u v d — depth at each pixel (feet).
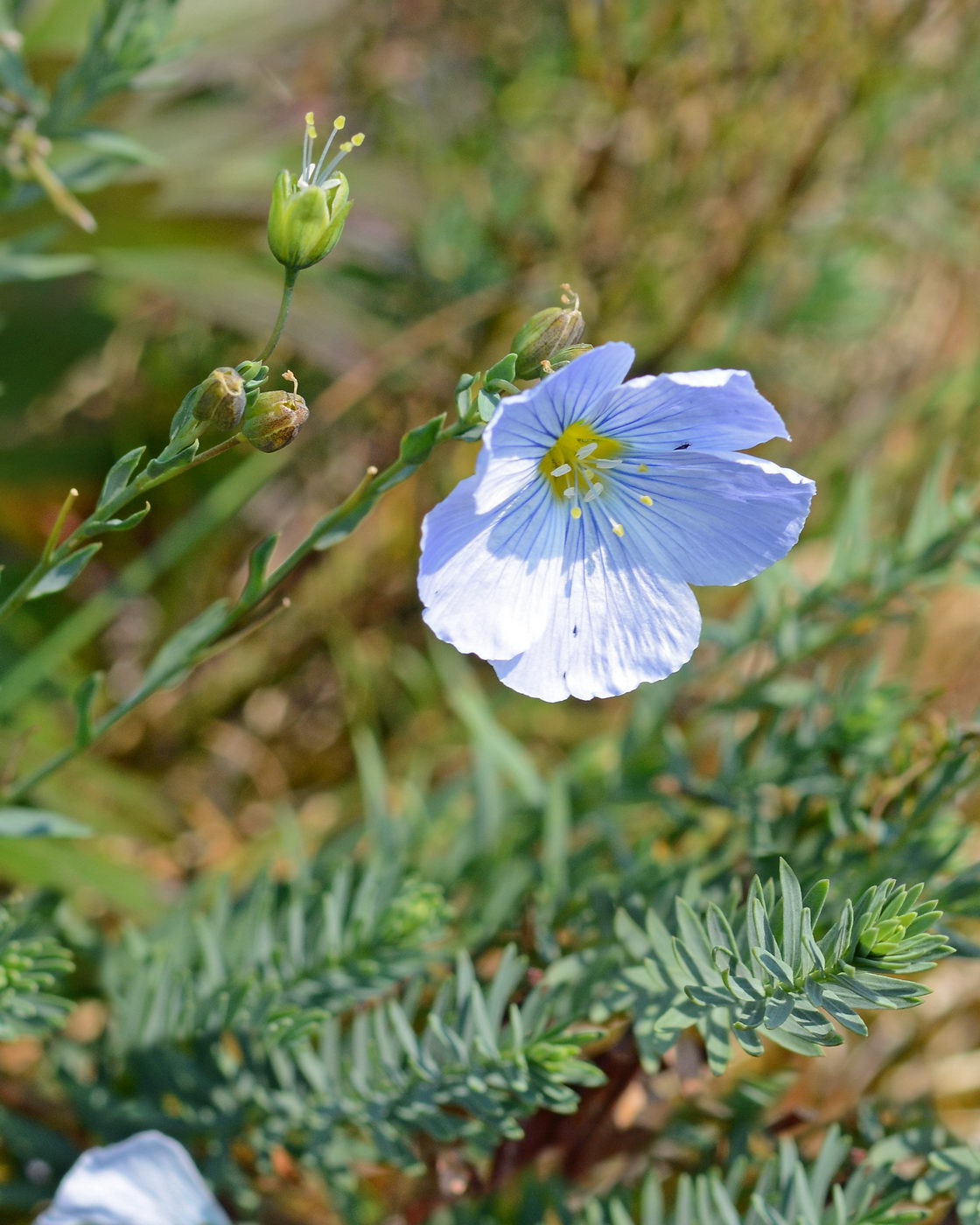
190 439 0.78
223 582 1.31
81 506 1.29
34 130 0.95
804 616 0.96
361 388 1.23
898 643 1.19
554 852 0.91
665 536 0.83
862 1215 0.82
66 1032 1.00
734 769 0.92
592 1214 0.85
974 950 0.85
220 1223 0.75
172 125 1.19
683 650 0.83
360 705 1.29
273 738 1.31
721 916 0.79
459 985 0.84
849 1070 0.99
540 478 0.83
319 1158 0.87
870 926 0.77
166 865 1.18
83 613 1.08
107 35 0.94
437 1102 0.84
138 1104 0.89
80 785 1.10
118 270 1.13
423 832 0.96
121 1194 0.74
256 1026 0.87
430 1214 0.88
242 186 1.19
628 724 0.98
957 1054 1.04
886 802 0.89
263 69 1.28
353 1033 0.87
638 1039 0.83
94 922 1.07
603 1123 0.87
